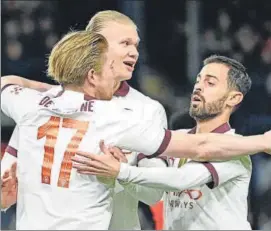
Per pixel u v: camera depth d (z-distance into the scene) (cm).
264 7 1595
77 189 790
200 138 823
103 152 783
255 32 1597
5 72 1648
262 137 844
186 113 1131
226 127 891
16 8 1667
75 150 791
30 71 1661
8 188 911
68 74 818
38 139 812
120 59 929
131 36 943
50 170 797
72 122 804
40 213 795
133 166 817
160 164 897
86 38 827
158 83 1573
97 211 796
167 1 1571
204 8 1576
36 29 1673
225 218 857
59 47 831
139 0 1577
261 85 1564
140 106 834
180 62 1573
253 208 1481
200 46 1567
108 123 796
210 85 887
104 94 845
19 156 823
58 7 1670
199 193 864
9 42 1658
